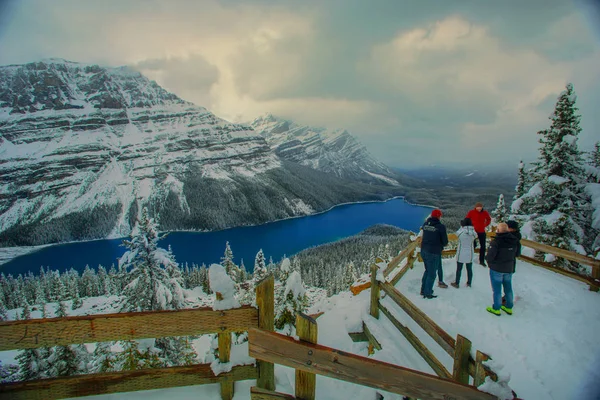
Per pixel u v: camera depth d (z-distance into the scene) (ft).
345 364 8.82
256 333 8.77
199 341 72.23
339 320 21.25
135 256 43.21
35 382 9.54
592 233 41.78
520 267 29.81
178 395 10.41
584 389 13.79
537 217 42.63
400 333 18.63
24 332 8.87
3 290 201.26
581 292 23.08
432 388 9.54
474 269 29.32
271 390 10.61
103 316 9.21
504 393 9.63
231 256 133.90
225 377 10.36
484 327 19.16
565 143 39.96
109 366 32.81
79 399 10.00
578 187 40.60
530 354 16.47
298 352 8.70
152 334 9.62
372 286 20.94
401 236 389.19
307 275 241.76
